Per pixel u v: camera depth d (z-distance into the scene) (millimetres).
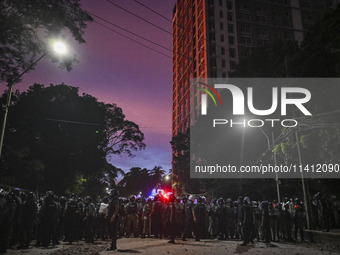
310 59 17688
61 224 12008
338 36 16172
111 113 53531
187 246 10094
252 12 85562
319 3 92000
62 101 35750
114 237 8742
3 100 28516
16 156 27047
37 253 8445
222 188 30312
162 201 14062
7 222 8695
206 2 82688
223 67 78812
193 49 91062
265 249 9961
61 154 33594
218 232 13711
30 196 10109
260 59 28266
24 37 18734
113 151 53562
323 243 12016
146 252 8227
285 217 13672
